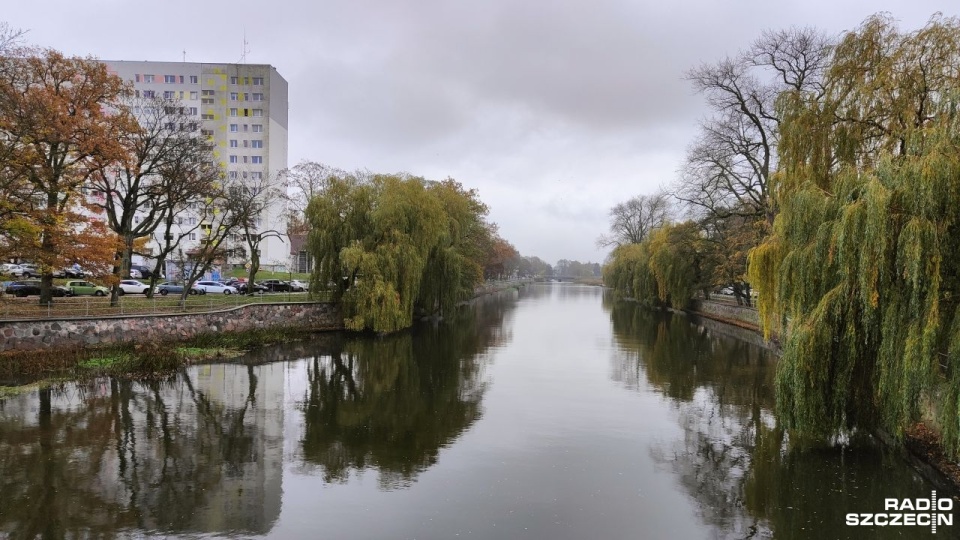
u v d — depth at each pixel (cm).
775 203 1584
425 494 1112
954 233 1010
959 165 988
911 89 1256
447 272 4128
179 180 3231
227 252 3766
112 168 3125
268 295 4072
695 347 3161
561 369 2458
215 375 2259
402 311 3384
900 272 1030
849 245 1087
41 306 2455
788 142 1459
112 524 970
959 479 1070
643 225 8106
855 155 1354
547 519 1011
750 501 1091
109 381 2086
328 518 1004
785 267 1277
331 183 3566
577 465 1279
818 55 2742
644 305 6575
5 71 2345
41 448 1353
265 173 7406
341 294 3622
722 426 1588
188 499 1076
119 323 2541
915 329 1012
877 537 945
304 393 1969
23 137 2231
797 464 1284
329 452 1355
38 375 2105
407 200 3512
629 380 2223
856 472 1233
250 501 1070
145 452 1340
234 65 7550
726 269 4162
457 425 1585
